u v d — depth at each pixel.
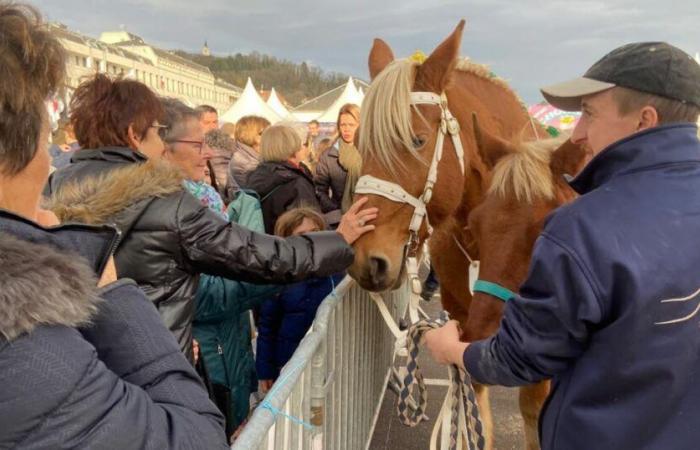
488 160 2.23
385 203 2.42
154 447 0.79
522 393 2.51
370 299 3.16
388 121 2.41
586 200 1.21
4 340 0.70
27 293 0.71
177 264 1.73
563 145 2.00
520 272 1.89
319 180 5.18
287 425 1.50
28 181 0.87
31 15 0.87
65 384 0.71
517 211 1.93
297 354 1.70
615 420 1.16
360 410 2.93
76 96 1.96
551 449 1.28
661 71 1.18
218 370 2.38
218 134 5.10
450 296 3.04
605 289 1.12
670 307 1.11
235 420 2.49
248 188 4.04
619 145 1.23
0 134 0.80
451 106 2.69
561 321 1.17
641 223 1.14
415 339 1.99
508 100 3.25
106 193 1.62
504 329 1.31
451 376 1.88
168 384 0.90
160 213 1.66
